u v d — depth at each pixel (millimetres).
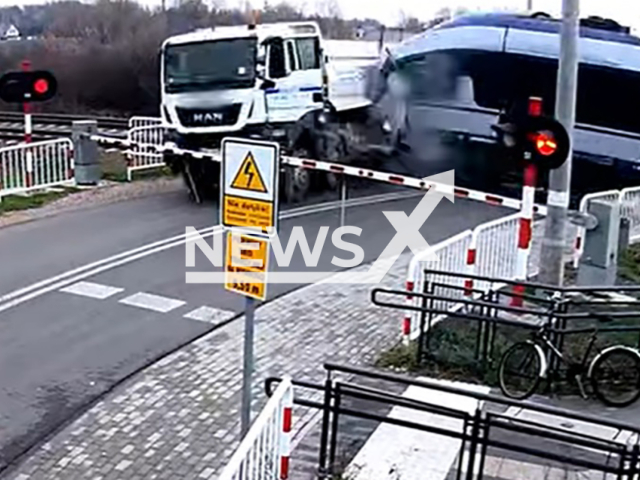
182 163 18062
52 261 13109
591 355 8875
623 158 18047
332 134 18750
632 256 13812
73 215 16344
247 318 6203
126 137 20922
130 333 10297
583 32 18141
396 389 8734
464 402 8422
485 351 9133
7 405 8367
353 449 7383
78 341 10008
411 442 7539
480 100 18797
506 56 18406
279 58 17312
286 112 17578
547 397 8562
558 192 10383
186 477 7145
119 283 12133
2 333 10180
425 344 9391
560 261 10492
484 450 6336
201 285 12148
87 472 7211
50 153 18828
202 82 17375
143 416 8211
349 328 10594
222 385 8906
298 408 8180
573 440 5953
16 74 18438
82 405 8406
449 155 19266
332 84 18656
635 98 17734
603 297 10461
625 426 5984
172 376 9117
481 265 11156
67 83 39219
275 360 9547
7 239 14406
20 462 7355
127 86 39281
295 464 7082
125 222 15797
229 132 17328
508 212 17891
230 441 7762
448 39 19125
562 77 10273
